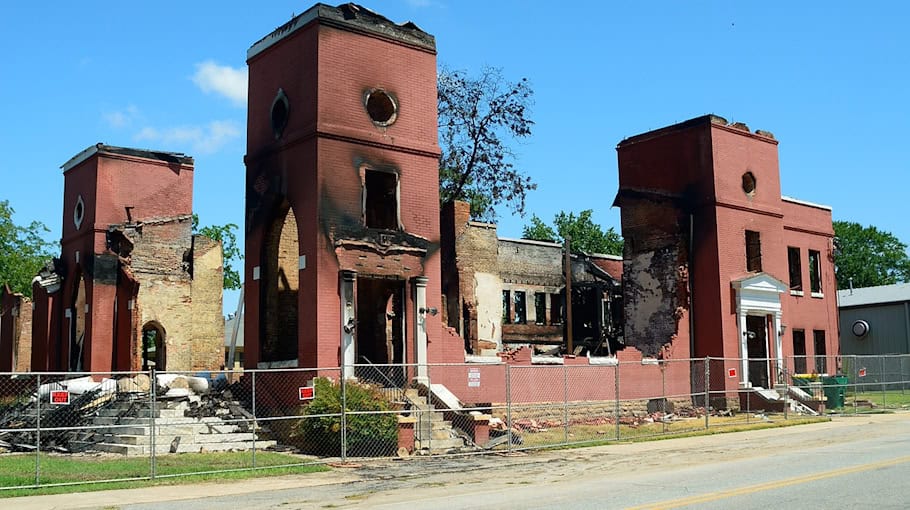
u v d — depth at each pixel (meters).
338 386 21.66
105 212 35.41
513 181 46.22
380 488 14.97
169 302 37.25
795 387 34.50
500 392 27.75
